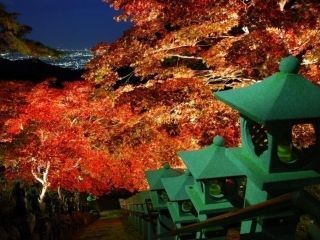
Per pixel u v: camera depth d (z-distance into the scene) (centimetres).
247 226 234
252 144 210
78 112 1622
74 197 3444
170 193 448
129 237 1273
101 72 1023
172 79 925
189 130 1000
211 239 366
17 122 1819
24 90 1947
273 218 213
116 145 1087
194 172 314
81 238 1645
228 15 905
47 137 1883
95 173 2128
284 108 180
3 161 1919
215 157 317
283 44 833
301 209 137
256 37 820
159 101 928
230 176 305
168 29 1100
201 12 960
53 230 1491
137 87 980
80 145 1889
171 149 1034
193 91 898
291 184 188
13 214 1054
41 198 2008
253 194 223
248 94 205
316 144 189
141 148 1112
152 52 967
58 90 1814
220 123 949
